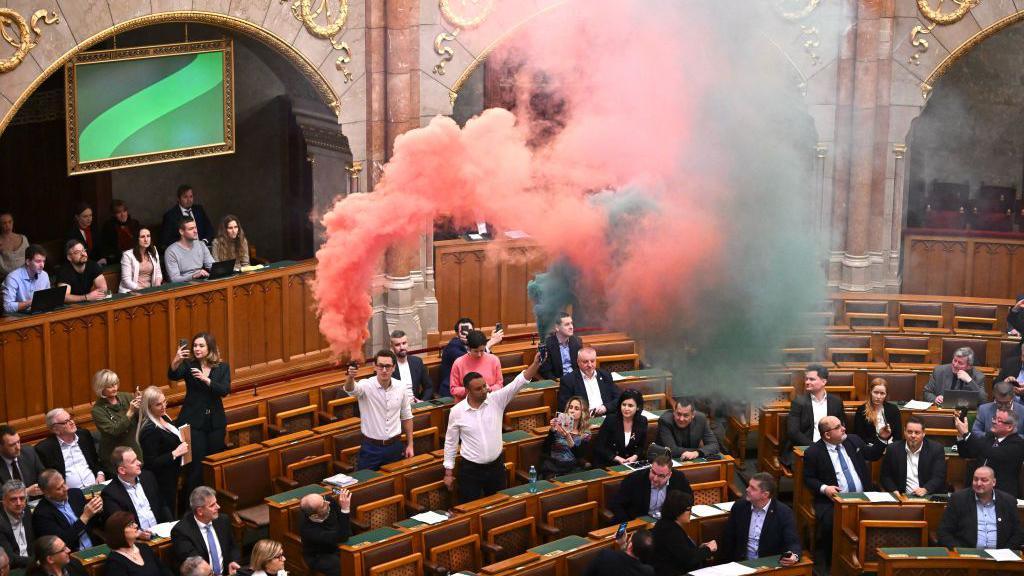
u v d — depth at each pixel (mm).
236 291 17562
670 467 13422
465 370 15438
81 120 16344
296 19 17797
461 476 14062
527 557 12320
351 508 13352
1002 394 14766
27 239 19141
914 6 20609
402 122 18828
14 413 15539
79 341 16031
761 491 12992
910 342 18781
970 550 12977
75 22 15812
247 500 14164
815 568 14445
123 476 12961
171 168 21578
